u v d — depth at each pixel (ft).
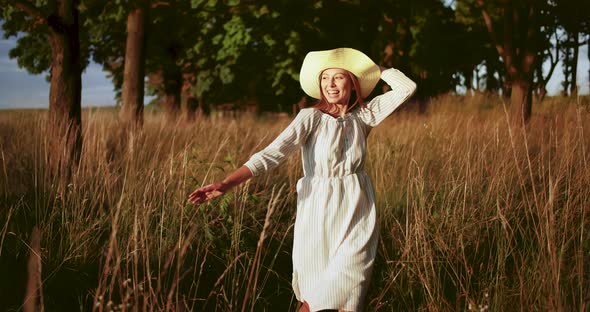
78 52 19.25
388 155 19.88
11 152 19.47
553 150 19.70
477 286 11.90
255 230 14.93
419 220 12.77
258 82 61.62
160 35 57.98
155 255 12.68
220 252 13.46
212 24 57.52
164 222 13.89
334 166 9.42
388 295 11.82
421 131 23.49
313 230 9.38
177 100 65.62
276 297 11.95
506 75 38.93
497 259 13.09
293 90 59.88
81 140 18.89
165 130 24.22
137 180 15.76
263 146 23.85
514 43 38.34
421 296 11.66
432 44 87.30
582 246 12.00
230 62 57.52
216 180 17.47
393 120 37.78
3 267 11.73
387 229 15.43
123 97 30.63
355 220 9.34
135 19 30.78
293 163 20.02
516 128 22.33
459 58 92.17
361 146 9.62
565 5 58.29
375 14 59.21
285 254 14.16
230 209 15.67
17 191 16.93
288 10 54.39
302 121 9.48
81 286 11.50
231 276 12.46
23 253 12.67
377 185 18.31
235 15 55.42
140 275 11.86
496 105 45.60
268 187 18.57
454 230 13.43
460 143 20.97
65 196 15.30
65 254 12.42
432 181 16.99
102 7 53.62
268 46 56.90
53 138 17.88
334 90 9.86
